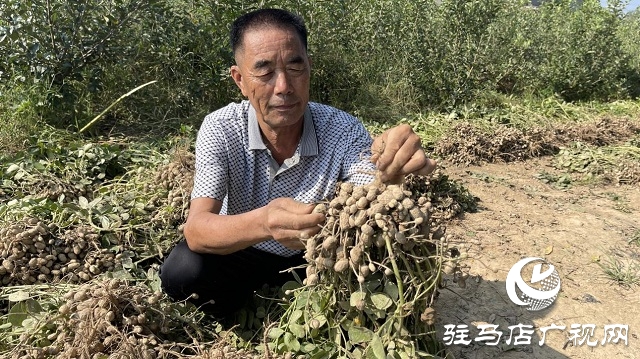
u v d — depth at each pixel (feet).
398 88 22.11
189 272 7.29
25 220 8.73
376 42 22.80
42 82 15.96
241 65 6.53
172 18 18.17
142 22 18.06
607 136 19.49
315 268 6.16
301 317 6.90
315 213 5.75
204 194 6.91
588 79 25.99
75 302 6.86
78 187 11.62
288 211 5.76
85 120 16.62
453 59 21.94
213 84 18.43
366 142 7.43
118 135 16.51
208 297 7.64
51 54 16.08
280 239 5.90
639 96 27.50
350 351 6.66
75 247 8.61
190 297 7.36
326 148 7.32
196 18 19.52
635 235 12.29
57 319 6.84
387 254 6.01
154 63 18.33
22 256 8.27
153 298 6.88
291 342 6.66
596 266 10.86
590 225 12.78
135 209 10.13
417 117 20.58
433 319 6.10
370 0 22.58
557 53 26.25
